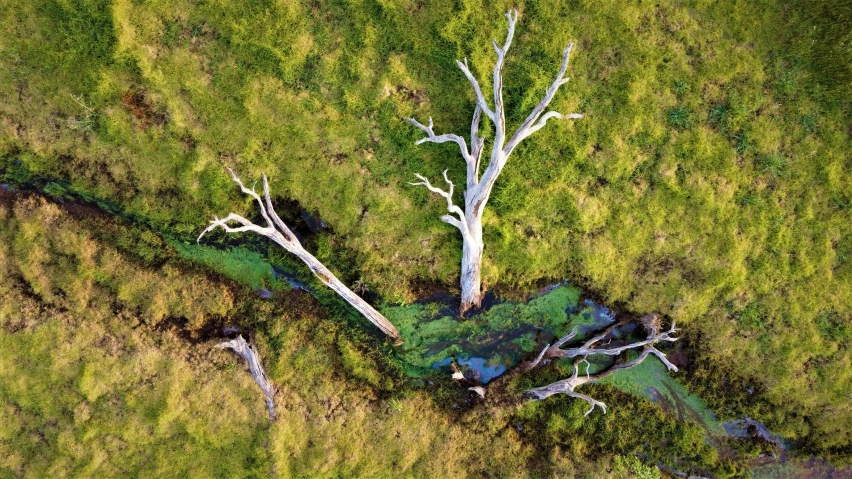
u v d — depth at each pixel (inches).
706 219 587.8
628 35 580.7
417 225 595.5
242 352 577.6
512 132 582.6
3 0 552.4
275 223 598.9
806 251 589.9
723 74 582.6
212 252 602.2
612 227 591.5
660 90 585.0
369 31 573.9
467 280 579.8
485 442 601.0
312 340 602.5
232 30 566.6
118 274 580.4
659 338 569.3
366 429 593.0
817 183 588.1
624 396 616.1
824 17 572.7
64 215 582.6
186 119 572.7
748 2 584.1
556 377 610.9
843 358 593.0
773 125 586.9
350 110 577.9
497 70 488.4
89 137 575.2
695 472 610.9
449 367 614.9
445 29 571.8
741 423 613.3
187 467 572.4
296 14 569.9
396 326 607.8
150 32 564.4
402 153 585.3
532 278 606.9
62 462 558.6
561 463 596.7
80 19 556.4
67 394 563.2
